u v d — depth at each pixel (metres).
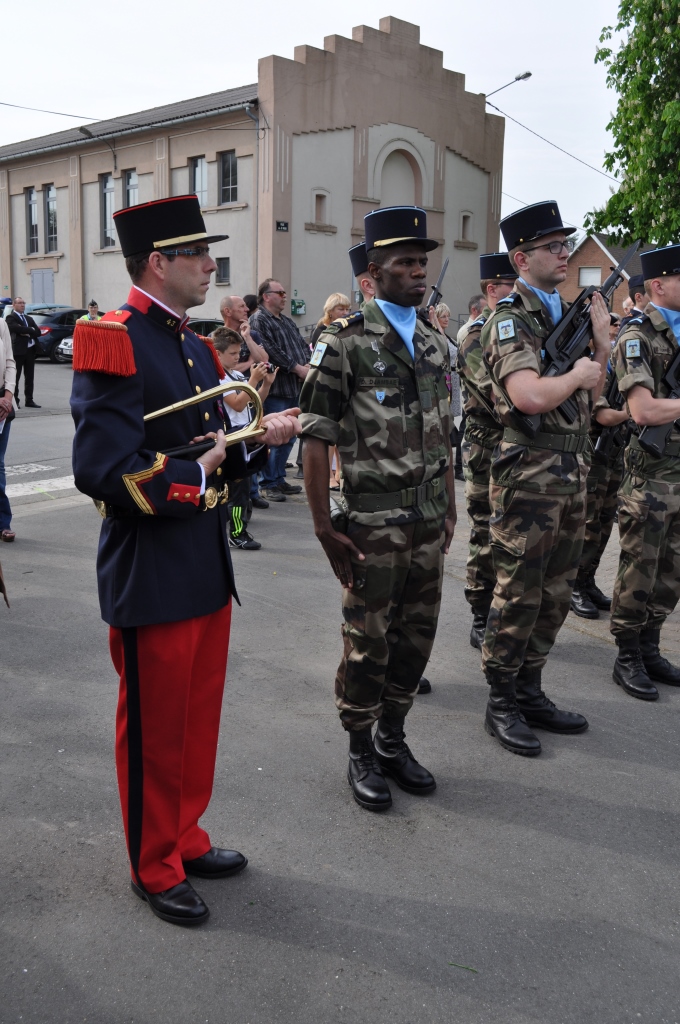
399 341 3.15
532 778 3.53
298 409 2.79
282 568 6.22
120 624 2.52
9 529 6.74
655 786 3.49
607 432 4.92
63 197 29.12
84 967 2.44
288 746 3.70
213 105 23.61
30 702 4.03
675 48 14.62
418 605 3.29
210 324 20.27
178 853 2.71
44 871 2.84
